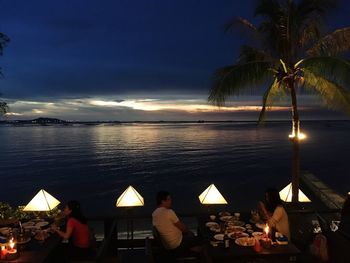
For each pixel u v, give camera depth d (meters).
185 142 143.00
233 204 40.84
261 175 61.88
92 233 6.86
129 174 64.56
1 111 8.94
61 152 105.69
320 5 9.70
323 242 5.89
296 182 10.18
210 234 6.34
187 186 52.94
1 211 8.25
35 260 5.26
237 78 9.56
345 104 9.80
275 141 144.25
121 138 174.88
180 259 6.30
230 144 130.38
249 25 10.43
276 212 6.36
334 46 10.02
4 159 89.12
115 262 5.99
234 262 5.51
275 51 10.31
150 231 21.95
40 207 7.16
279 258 5.52
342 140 151.62
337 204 33.47
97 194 48.59
